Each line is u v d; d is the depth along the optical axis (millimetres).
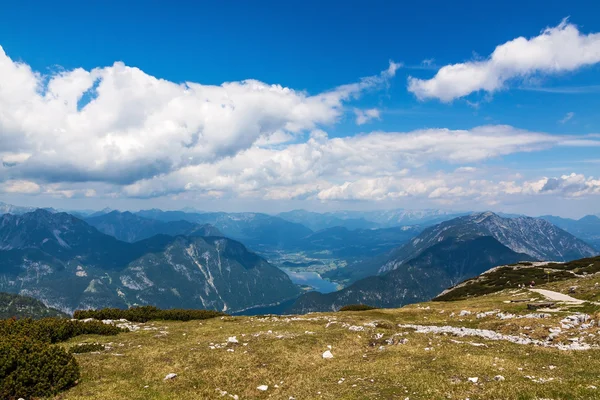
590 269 114688
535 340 32281
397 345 30562
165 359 26594
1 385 19094
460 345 29203
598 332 30219
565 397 16172
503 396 16922
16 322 33719
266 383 23016
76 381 21547
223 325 44688
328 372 24188
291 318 51750
